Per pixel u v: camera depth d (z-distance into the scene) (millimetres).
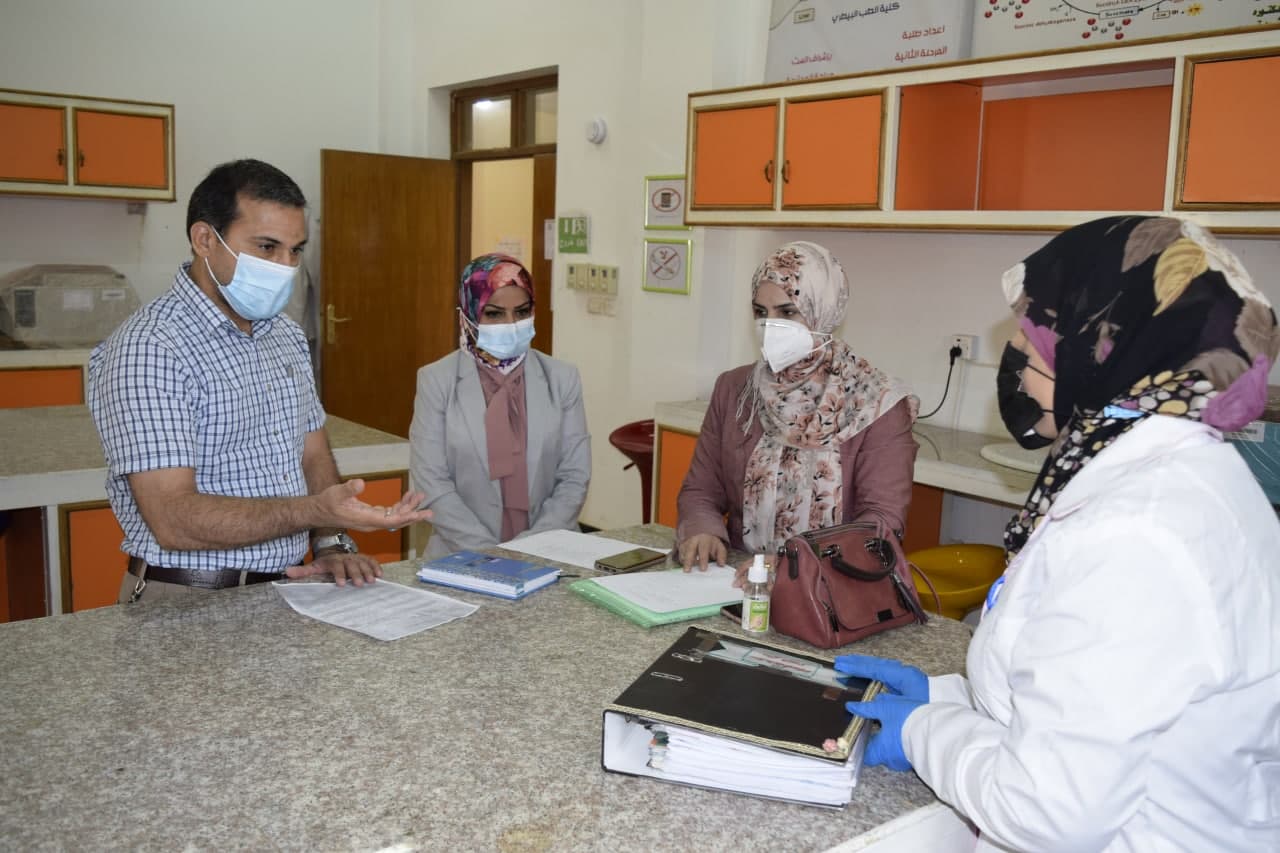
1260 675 854
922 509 3482
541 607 1652
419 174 6383
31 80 5371
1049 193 3229
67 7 5430
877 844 1029
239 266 1688
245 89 6070
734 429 2098
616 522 5309
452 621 1575
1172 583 811
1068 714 819
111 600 2689
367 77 6531
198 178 5957
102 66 5574
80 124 4883
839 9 3594
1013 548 1024
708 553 1866
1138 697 798
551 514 2240
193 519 1598
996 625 976
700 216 3830
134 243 5773
